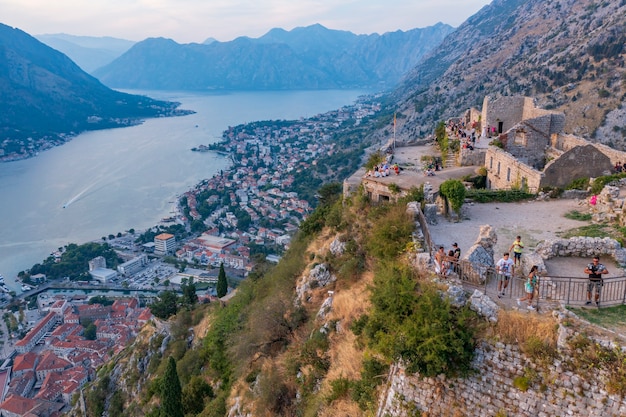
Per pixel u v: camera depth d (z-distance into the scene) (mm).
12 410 94125
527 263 17125
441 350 13055
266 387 25922
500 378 12625
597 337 11742
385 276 16438
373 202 36656
